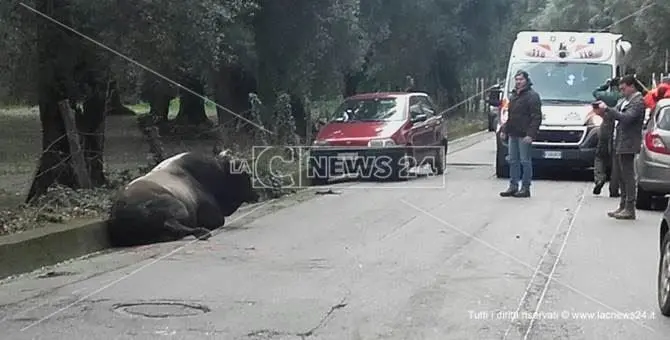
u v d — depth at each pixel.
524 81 18.53
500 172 22.72
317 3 29.08
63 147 17.25
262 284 10.36
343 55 31.66
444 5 47.25
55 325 8.59
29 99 19.41
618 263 11.62
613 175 18.52
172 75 21.56
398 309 9.20
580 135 22.17
